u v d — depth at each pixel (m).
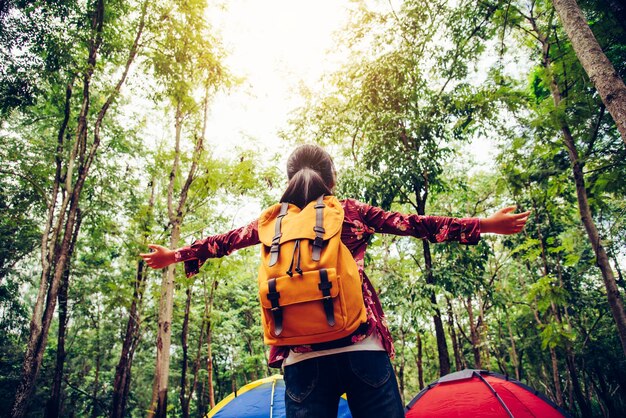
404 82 10.85
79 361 23.94
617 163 7.31
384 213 1.15
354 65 11.28
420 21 10.83
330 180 1.31
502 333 24.25
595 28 6.64
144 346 24.22
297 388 0.96
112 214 16.16
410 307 9.67
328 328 0.88
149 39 11.51
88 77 11.29
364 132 11.23
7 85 10.30
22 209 14.55
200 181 11.72
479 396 5.74
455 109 9.82
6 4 9.53
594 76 3.97
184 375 16.89
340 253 0.99
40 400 19.25
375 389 0.93
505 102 9.07
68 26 10.77
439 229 1.10
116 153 16.14
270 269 0.96
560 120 7.36
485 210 16.64
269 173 12.85
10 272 16.20
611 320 18.36
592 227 7.39
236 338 25.31
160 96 11.74
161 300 10.62
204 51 11.55
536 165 9.66
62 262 10.97
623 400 19.03
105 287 14.65
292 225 1.02
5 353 17.55
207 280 19.11
